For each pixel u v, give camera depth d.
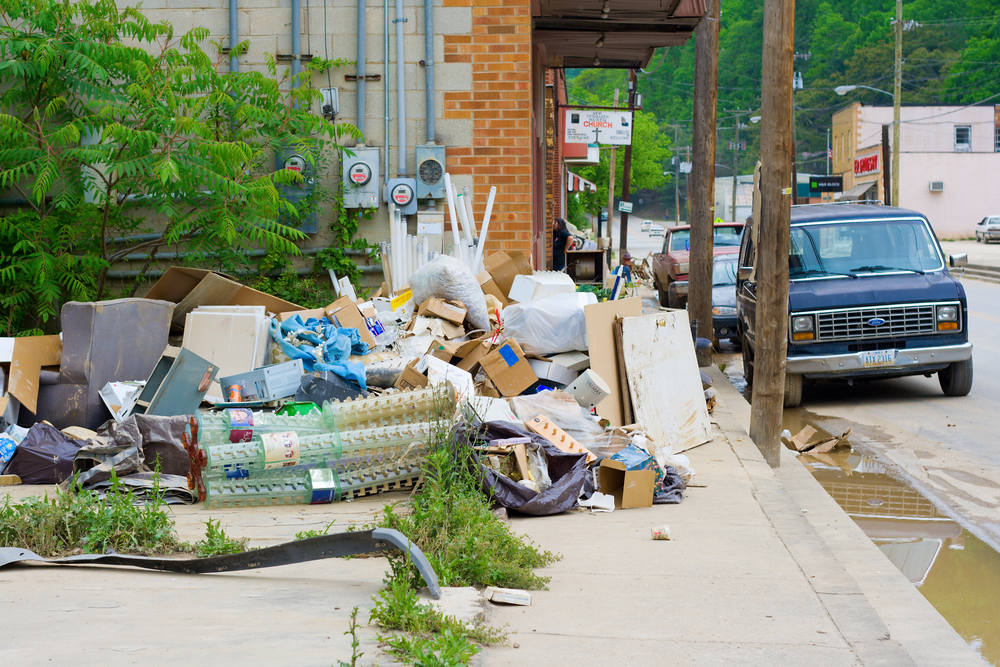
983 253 43.34
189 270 8.38
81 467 6.12
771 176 7.69
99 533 4.55
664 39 13.74
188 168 8.59
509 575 4.14
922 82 84.31
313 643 3.12
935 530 6.14
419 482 5.62
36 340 7.39
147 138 8.48
